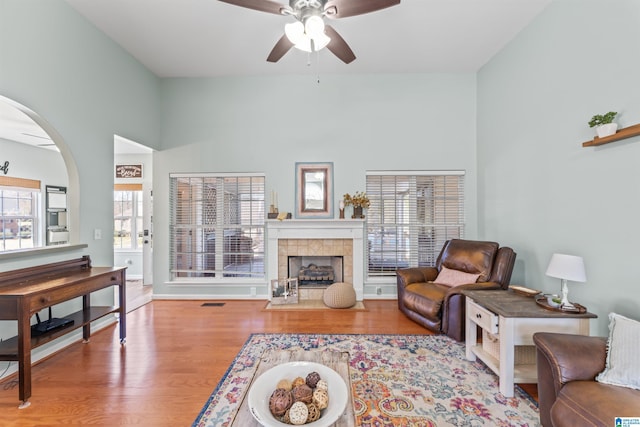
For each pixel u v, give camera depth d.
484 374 2.17
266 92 4.09
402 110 4.07
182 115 4.10
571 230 2.46
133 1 2.61
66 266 2.54
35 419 1.70
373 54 3.56
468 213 4.05
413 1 2.62
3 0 2.12
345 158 4.09
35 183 5.03
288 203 4.09
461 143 4.05
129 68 3.48
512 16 2.85
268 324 3.14
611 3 2.09
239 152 4.09
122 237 5.56
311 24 1.99
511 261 2.91
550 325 1.91
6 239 4.79
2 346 1.97
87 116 2.88
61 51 2.58
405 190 4.13
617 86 2.06
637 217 1.92
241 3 2.00
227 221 4.16
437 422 1.67
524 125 3.06
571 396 1.29
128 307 3.73
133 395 1.92
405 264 4.12
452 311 2.69
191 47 3.37
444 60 3.72
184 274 4.21
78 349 2.57
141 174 5.19
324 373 1.46
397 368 2.25
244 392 1.37
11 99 2.18
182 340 2.75
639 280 1.90
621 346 1.38
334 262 4.26
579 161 2.38
